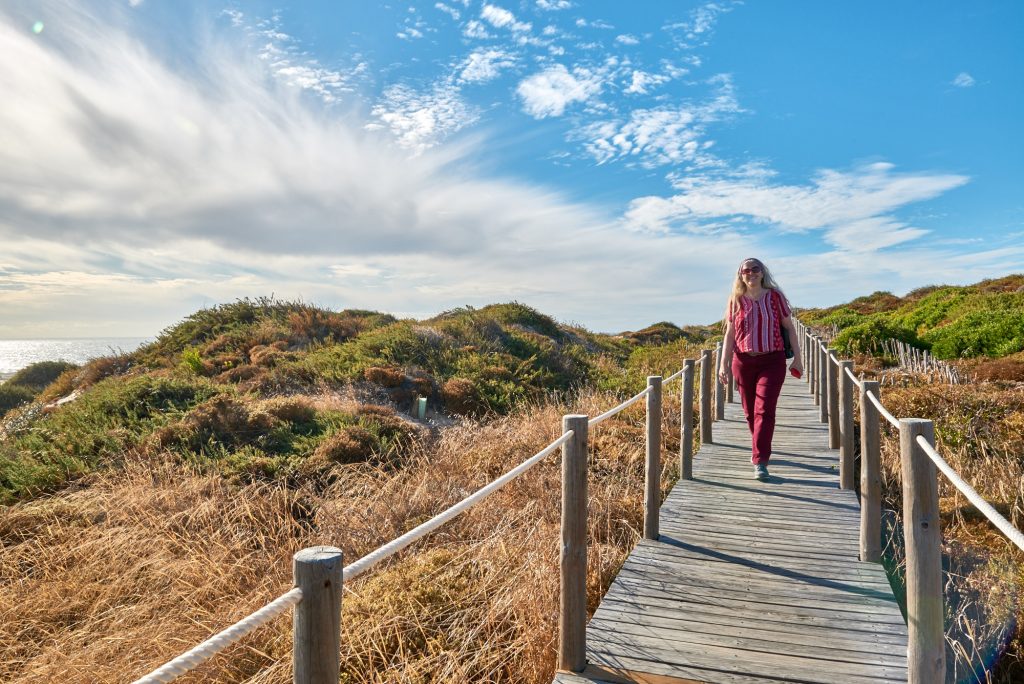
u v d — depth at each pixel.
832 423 8.53
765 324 6.41
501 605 4.45
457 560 5.39
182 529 6.52
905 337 18.69
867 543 4.81
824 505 6.19
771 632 3.80
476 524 6.36
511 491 7.26
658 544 5.25
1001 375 13.16
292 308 21.22
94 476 8.63
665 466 8.23
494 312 24.45
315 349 17.36
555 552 5.03
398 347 16.48
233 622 4.58
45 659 4.41
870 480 4.82
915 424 2.69
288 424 10.23
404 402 13.34
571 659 3.42
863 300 39.47
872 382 4.88
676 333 37.03
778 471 7.44
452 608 4.64
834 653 3.54
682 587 4.44
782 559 4.91
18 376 26.61
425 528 2.23
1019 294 24.17
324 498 7.75
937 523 2.65
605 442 9.52
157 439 9.38
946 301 26.42
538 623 4.15
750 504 6.24
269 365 15.62
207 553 5.96
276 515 7.06
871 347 18.58
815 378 12.64
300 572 1.70
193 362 15.68
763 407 6.61
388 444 9.70
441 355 16.61
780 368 6.53
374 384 13.83
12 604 5.32
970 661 4.07
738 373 6.74
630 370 21.33
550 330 24.55
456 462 8.74
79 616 5.24
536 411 12.37
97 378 17.72
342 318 21.41
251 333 18.58
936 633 2.63
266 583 5.33
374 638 4.28
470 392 14.18
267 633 4.54
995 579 5.01
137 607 5.04
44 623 5.12
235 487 7.84
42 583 5.66
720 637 3.75
